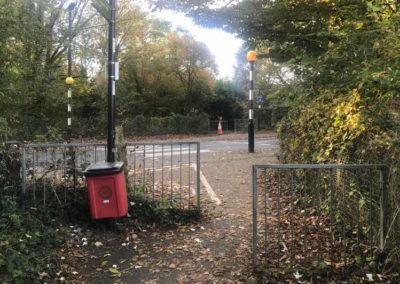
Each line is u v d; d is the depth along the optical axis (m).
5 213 5.37
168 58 39.38
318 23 6.36
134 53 36.31
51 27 17.03
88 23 26.42
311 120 6.64
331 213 4.82
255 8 6.77
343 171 5.01
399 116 4.19
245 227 6.01
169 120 34.91
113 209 5.66
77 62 29.00
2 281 3.80
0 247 4.29
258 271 4.41
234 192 8.23
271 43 7.29
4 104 6.54
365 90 4.38
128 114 36.66
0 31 5.84
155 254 5.10
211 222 6.30
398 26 4.10
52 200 6.07
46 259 4.66
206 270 4.60
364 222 4.78
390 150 4.22
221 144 21.45
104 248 5.29
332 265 4.39
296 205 6.85
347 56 4.58
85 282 4.38
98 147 6.52
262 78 39.28
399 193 4.10
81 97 31.27
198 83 40.91
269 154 14.70
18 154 6.20
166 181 9.30
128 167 7.14
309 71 5.17
